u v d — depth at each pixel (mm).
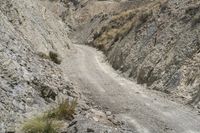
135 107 17719
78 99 17172
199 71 21656
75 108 13836
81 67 35812
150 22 38938
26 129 10242
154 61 29016
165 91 23422
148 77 27906
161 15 37094
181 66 24281
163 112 16703
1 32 20156
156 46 31500
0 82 12844
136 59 34344
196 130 13555
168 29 31969
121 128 13078
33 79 15180
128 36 43906
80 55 52094
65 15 135250
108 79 29094
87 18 121250
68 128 10906
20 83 13852
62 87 18094
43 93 14320
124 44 42656
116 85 25891
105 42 66688
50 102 14062
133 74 32188
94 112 14477
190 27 27734
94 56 53031
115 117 14977
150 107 17812
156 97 21156
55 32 52125
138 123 14320
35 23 37938
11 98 12234
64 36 61625
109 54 49719
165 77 25094
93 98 19844
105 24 80375
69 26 122438
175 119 15305
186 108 18000
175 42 28203
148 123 14398
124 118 15133
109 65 42812
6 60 15320
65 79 22906
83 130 10547
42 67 21250
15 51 18703
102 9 119062
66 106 12812
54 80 19000
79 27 117625
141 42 36969
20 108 11953
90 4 129750
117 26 74000
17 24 29328
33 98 13344
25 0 40531
